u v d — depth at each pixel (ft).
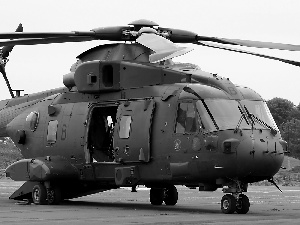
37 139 242.17
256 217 172.96
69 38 231.09
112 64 220.02
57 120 236.22
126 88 216.95
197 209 208.74
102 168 220.64
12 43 233.76
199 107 195.00
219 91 199.41
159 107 205.26
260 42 215.51
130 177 209.56
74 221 155.12
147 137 204.95
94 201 252.62
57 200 230.07
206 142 190.60
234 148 186.29
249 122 193.67
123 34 224.12
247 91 204.33
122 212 187.93
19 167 237.25
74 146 228.63
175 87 204.85
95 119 230.89
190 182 198.59
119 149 212.84
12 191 321.11
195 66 215.92
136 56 221.05
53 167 226.99
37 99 254.68
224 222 153.79
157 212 189.78
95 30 224.12
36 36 214.69
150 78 212.02
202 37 228.02
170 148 199.52
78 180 229.25
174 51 185.06
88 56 233.96
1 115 264.72
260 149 187.62
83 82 225.76
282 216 178.81
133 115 211.00
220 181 191.42
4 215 174.19
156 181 205.46
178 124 199.11
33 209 200.64
